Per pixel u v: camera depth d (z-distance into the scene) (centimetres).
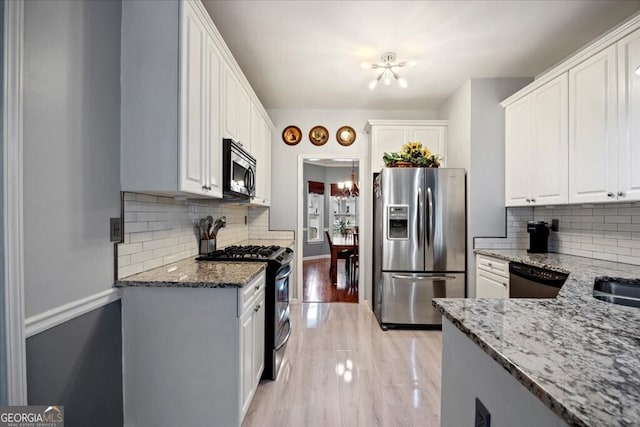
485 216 315
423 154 330
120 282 154
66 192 122
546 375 58
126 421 159
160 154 154
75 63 126
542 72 305
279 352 233
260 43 254
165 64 153
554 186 243
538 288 217
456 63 288
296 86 341
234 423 158
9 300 96
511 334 79
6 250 95
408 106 402
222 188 208
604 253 234
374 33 240
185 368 159
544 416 57
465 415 90
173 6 153
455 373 98
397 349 271
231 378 158
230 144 209
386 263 323
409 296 321
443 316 104
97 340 141
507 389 69
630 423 44
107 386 148
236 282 157
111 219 150
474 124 317
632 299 142
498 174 315
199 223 250
